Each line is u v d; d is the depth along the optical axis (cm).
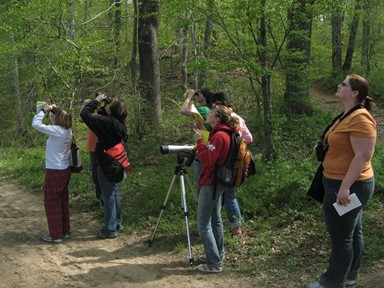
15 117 1537
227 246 533
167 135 1062
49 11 980
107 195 585
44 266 510
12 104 1602
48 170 574
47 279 477
